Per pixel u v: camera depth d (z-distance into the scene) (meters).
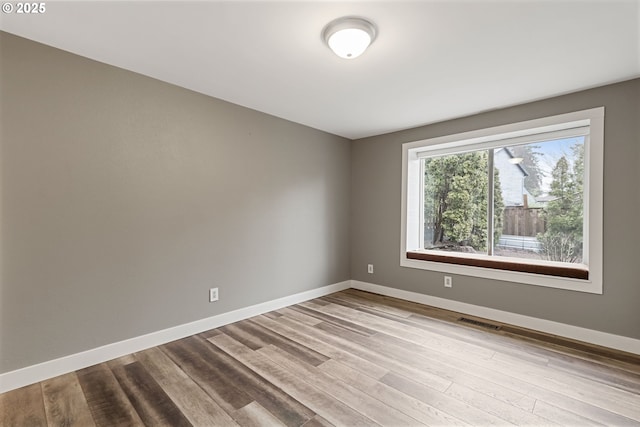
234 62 2.17
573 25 1.69
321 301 3.70
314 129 3.81
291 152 3.54
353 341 2.54
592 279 2.49
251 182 3.14
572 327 2.59
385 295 3.96
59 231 1.99
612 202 2.41
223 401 1.73
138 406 1.69
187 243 2.64
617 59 2.05
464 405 1.70
